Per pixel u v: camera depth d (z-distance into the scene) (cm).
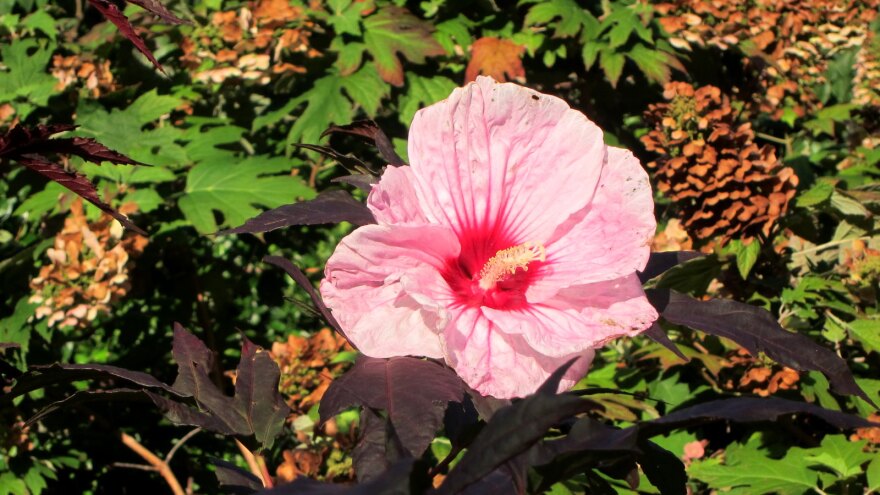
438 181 71
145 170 199
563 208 71
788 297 154
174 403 66
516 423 52
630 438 53
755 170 159
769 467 134
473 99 70
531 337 65
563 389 65
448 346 64
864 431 144
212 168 207
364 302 66
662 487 70
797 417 159
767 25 215
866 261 157
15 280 205
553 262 70
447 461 62
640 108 252
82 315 185
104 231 190
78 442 215
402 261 68
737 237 157
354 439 160
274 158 211
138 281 214
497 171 71
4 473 194
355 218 70
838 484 136
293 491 50
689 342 159
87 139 66
